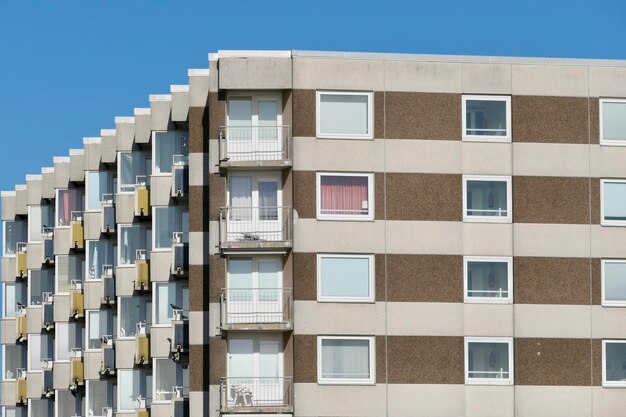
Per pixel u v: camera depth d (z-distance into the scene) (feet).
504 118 210.79
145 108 240.94
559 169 210.79
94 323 253.24
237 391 204.03
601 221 210.79
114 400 251.39
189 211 216.54
